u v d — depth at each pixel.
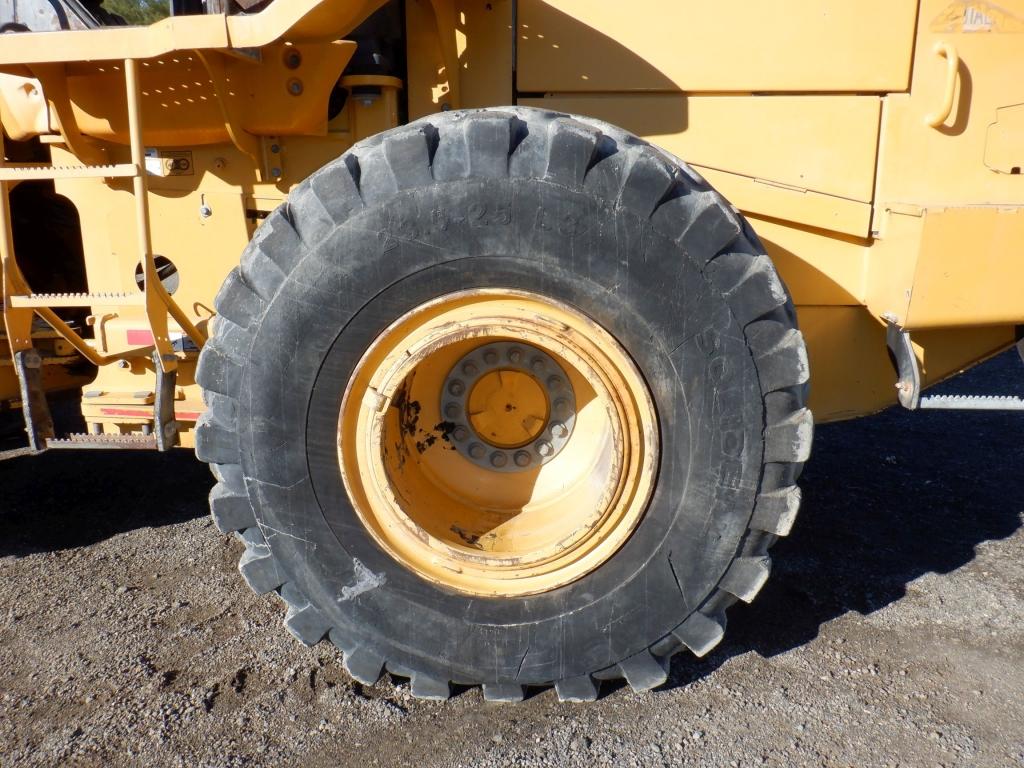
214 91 2.66
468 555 2.26
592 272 2.14
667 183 2.10
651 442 2.19
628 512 2.23
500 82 2.88
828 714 2.36
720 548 2.23
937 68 2.68
